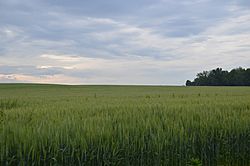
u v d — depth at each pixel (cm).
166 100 2102
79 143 722
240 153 959
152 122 909
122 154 767
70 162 702
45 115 1197
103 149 739
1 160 655
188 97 2641
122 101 2081
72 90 5725
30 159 675
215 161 922
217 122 962
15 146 683
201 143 895
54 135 728
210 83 12281
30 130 746
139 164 789
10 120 1042
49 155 688
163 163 819
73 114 1202
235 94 3322
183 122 965
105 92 4819
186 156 852
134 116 1029
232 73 11844
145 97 2816
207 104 1509
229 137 945
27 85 7450
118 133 796
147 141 805
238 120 991
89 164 725
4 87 6725
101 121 943
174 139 838
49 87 6881
